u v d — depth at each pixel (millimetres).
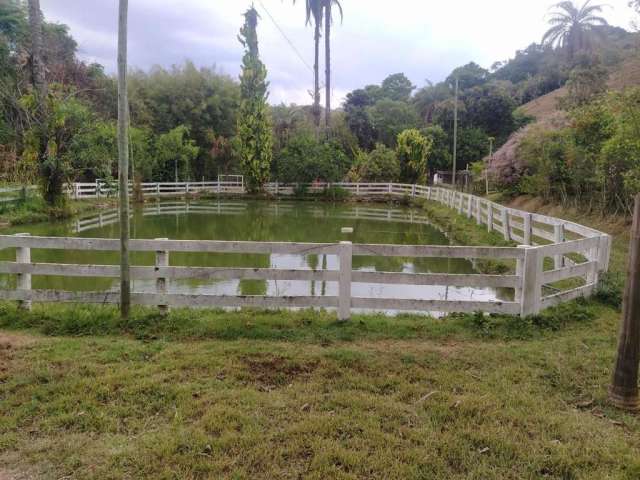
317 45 31156
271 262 10719
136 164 28828
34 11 15961
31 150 16938
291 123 37938
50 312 5434
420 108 47938
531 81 48188
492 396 3555
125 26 4738
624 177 10305
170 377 3803
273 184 31766
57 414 3217
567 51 34469
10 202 16953
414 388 3680
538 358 4344
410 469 2684
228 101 38312
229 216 21438
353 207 26656
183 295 5312
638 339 3451
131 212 22719
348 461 2734
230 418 3178
